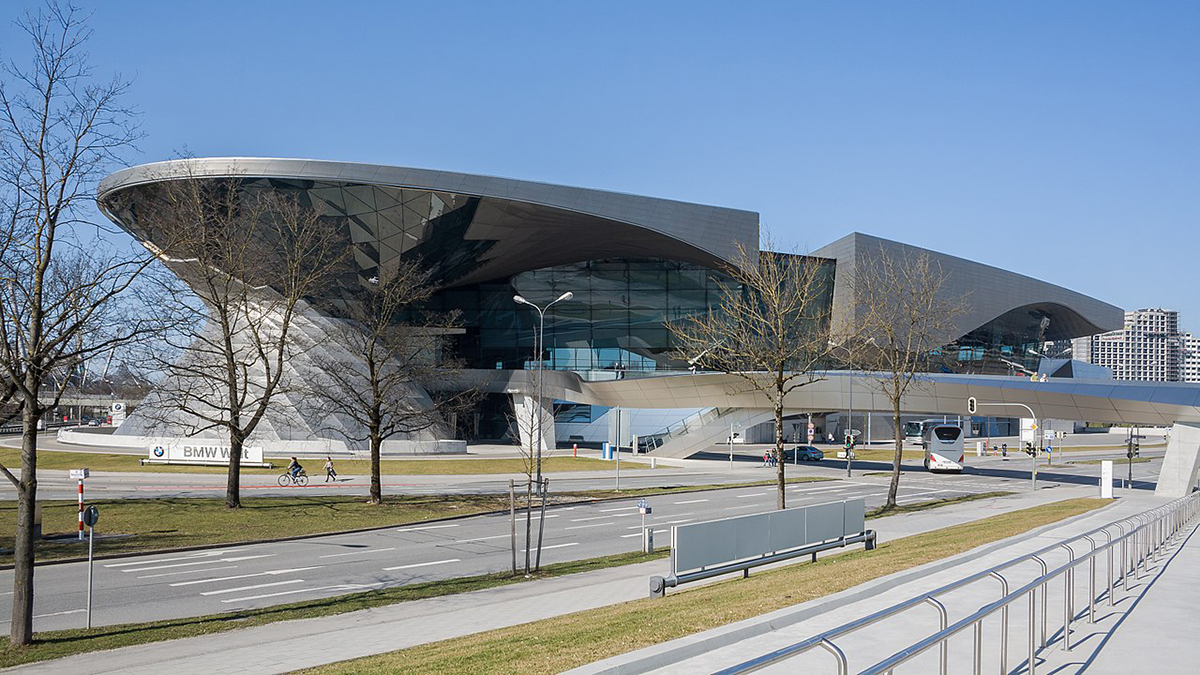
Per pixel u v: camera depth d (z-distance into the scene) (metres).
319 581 18.36
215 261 30.20
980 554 15.31
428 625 13.53
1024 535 19.11
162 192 36.28
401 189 50.62
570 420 74.31
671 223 58.25
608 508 31.73
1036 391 39.44
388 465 44.31
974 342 86.12
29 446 13.45
